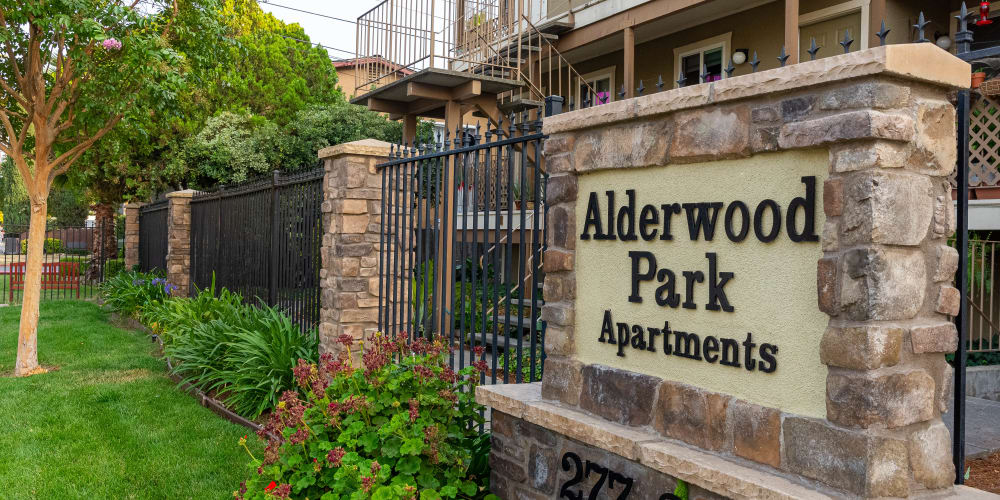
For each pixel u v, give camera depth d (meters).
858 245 2.19
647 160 2.96
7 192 36.03
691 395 2.74
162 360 8.50
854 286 2.18
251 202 9.09
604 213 3.24
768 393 2.48
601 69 13.00
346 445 3.71
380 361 4.09
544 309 3.53
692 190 2.80
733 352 2.61
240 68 19.28
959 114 2.46
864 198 2.17
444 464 3.74
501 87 9.44
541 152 4.41
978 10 8.74
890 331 2.16
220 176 17.28
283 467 3.65
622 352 3.10
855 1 9.05
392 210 6.33
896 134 2.16
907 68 2.15
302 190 7.46
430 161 4.97
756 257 2.54
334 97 22.22
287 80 20.69
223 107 18.81
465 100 9.48
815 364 2.33
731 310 2.62
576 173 3.42
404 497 3.21
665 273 2.90
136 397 6.72
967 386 6.33
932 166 2.29
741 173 2.61
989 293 7.45
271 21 21.58
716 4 10.15
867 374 2.14
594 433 3.03
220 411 6.23
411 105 10.50
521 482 3.56
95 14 7.09
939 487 2.27
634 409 3.00
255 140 17.81
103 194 19.30
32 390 7.03
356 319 6.13
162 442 5.36
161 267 14.65
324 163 6.70
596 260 3.28
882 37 2.13
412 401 3.66
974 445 4.59
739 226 2.62
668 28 11.38
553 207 3.53
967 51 2.61
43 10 6.99
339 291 6.12
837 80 2.24
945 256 2.32
